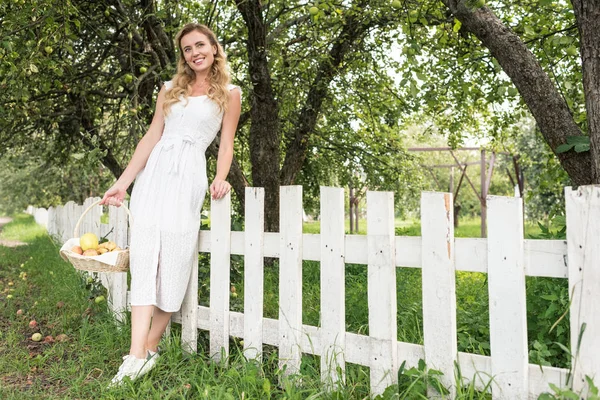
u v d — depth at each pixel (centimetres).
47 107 662
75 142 815
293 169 741
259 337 289
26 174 1986
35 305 455
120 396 256
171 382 276
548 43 464
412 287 462
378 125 859
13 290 529
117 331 358
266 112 631
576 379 191
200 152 311
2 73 473
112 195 309
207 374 271
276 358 282
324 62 664
